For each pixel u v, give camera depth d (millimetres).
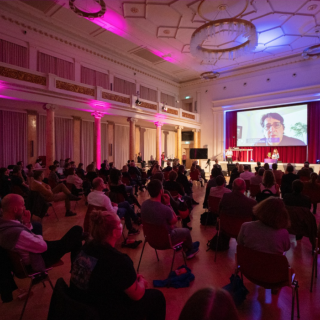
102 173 7410
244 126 16188
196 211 5824
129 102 12484
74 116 13156
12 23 9578
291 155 14344
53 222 4871
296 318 2068
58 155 12406
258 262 1982
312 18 9703
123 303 1432
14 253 2002
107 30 11383
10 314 2154
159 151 14539
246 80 15891
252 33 8031
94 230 1414
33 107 10930
